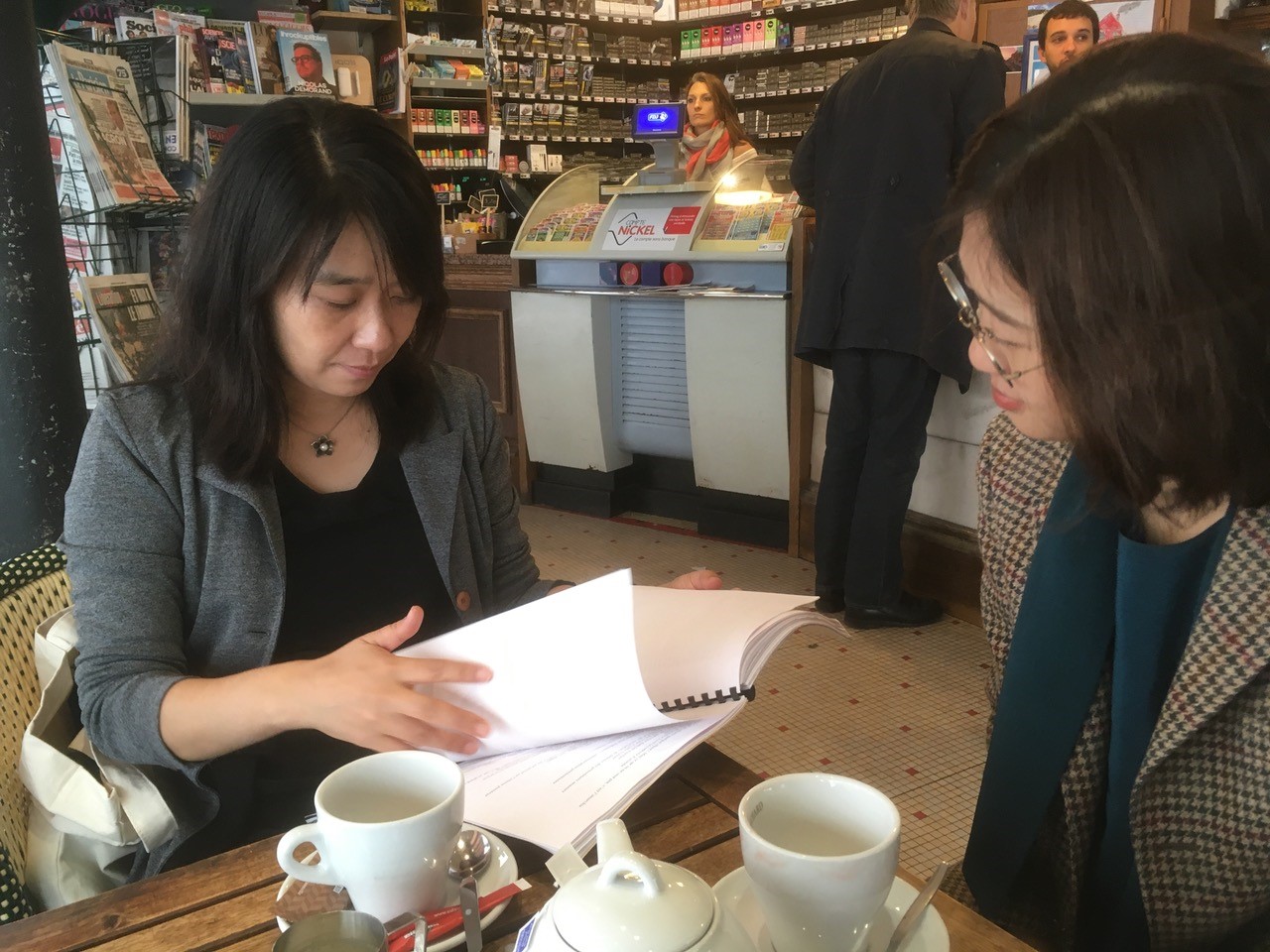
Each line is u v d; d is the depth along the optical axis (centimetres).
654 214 359
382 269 102
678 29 743
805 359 294
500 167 707
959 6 275
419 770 69
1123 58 57
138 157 256
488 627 90
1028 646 85
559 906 49
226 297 103
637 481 416
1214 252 53
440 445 125
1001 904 88
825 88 665
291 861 66
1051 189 55
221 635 111
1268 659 68
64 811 96
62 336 204
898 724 239
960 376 263
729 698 88
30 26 193
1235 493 63
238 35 379
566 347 382
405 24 643
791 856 55
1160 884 75
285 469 116
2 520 203
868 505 285
